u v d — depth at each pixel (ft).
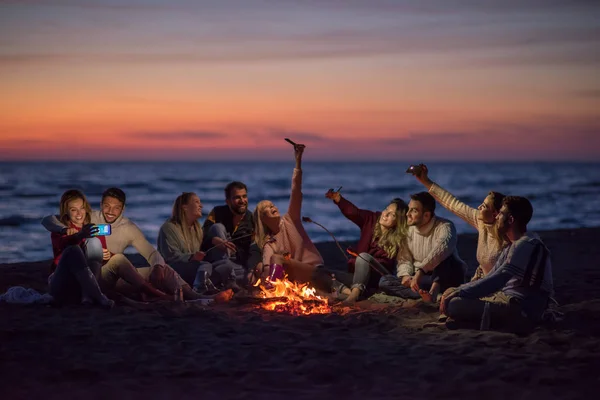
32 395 13.60
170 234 24.97
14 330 18.04
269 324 19.43
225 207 26.94
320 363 15.55
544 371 15.03
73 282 21.40
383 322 19.63
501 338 17.70
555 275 29.14
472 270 31.35
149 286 22.49
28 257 58.54
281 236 25.84
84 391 13.83
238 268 25.53
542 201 132.77
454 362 15.83
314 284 25.25
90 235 21.47
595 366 15.42
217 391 13.94
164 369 15.28
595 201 132.98
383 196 185.06
